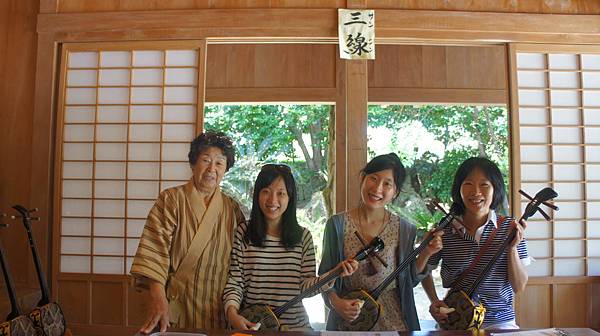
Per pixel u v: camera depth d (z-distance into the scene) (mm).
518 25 3277
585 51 3322
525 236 3252
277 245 1954
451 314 1874
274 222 1963
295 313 1940
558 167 3283
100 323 3293
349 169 3197
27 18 3498
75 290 3320
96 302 3312
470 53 5199
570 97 3322
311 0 3309
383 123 6555
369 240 2061
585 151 3297
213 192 2029
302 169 6543
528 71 3303
